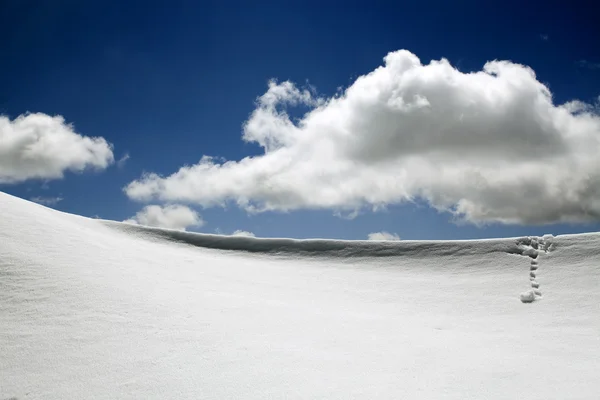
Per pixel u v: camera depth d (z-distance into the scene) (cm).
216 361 993
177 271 1809
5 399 849
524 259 2077
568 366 1016
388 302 1659
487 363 1032
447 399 834
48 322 1150
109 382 898
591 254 1997
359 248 2450
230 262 2219
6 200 2056
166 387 879
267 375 931
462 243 2327
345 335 1209
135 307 1282
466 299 1694
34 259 1504
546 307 1579
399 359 1047
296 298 1631
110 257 1762
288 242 2588
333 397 841
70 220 2464
